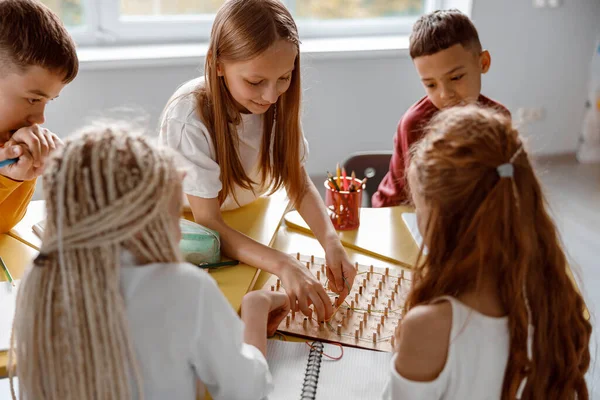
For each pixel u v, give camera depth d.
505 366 0.82
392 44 3.29
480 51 1.76
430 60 1.70
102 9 3.06
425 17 1.74
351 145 3.43
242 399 0.86
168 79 3.04
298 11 3.34
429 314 0.81
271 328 1.13
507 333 0.82
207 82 1.38
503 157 0.79
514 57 3.45
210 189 1.37
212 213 1.38
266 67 1.26
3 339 1.01
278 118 1.45
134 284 0.73
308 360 1.07
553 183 3.39
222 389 0.83
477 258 0.80
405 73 3.33
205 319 0.76
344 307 1.22
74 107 2.96
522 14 3.36
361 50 3.18
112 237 0.70
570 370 0.89
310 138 3.35
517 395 0.88
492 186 0.79
